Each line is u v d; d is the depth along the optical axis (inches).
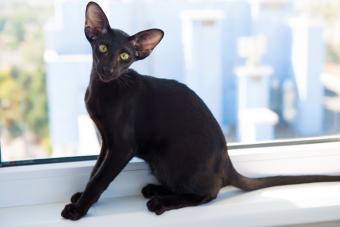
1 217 46.8
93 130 56.7
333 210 48.4
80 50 62.6
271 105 87.5
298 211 48.1
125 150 46.4
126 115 46.1
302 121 80.5
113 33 45.4
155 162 48.9
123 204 48.9
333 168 52.8
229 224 47.8
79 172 49.4
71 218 45.9
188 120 48.0
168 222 46.9
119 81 46.1
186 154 47.7
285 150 52.1
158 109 47.6
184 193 48.3
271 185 51.1
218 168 48.4
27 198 48.8
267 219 48.1
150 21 68.6
